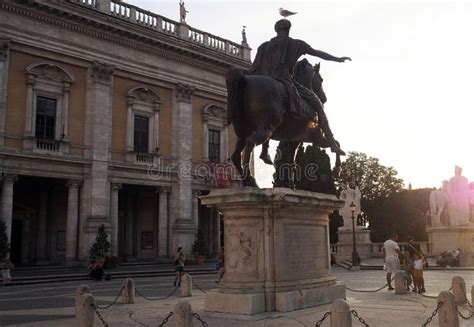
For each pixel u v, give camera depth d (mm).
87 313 8719
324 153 48750
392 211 80938
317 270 10742
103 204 37281
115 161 38812
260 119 9766
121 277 31125
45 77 35438
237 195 9531
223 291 9695
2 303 16953
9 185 32906
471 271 29812
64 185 39031
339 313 7305
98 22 37656
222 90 47344
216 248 48219
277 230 9727
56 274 30516
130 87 40750
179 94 43938
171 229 42438
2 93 32875
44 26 35344
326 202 10828
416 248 17141
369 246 41719
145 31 40781
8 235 32312
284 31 11289
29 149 33938
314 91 12156
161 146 42594
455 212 37531
